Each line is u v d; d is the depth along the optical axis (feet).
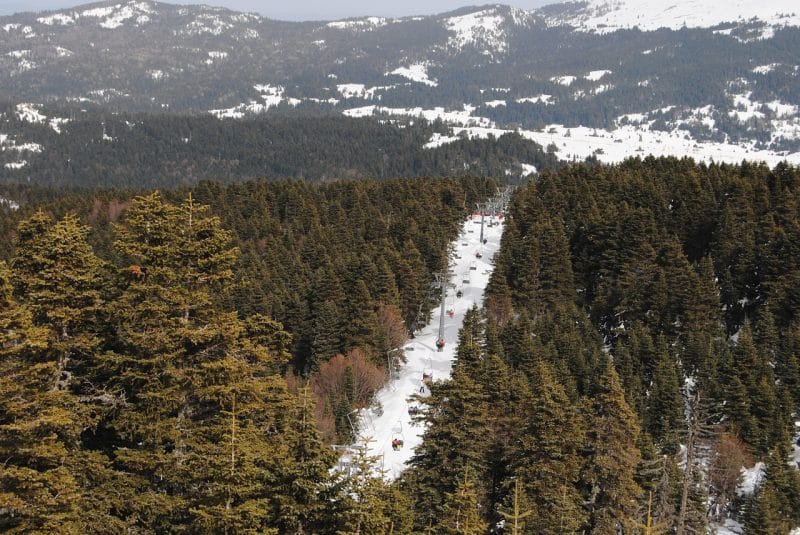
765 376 254.47
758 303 313.12
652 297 306.55
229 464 75.61
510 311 339.36
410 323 376.89
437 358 336.70
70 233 90.33
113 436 98.68
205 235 100.99
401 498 94.68
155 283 94.99
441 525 103.86
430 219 476.95
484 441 135.74
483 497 134.82
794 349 265.75
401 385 306.35
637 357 273.75
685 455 230.89
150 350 90.99
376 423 269.85
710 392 250.57
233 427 77.87
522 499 126.41
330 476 81.82
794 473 218.79
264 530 75.66
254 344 102.17
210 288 102.63
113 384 97.50
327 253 416.67
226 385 93.66
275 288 363.35
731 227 345.10
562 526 125.29
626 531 141.49
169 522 84.84
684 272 309.01
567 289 354.95
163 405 91.15
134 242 95.86
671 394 244.83
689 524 178.09
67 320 87.71
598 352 279.49
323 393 279.49
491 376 160.56
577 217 407.85
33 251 90.07
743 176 457.68
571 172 536.42
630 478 144.87
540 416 137.18
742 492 224.53
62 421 77.77
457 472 128.36
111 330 99.25
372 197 596.70
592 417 146.82
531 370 248.32
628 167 549.54
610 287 330.75
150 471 90.79
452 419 133.90
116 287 99.76
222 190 609.83
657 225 377.91
